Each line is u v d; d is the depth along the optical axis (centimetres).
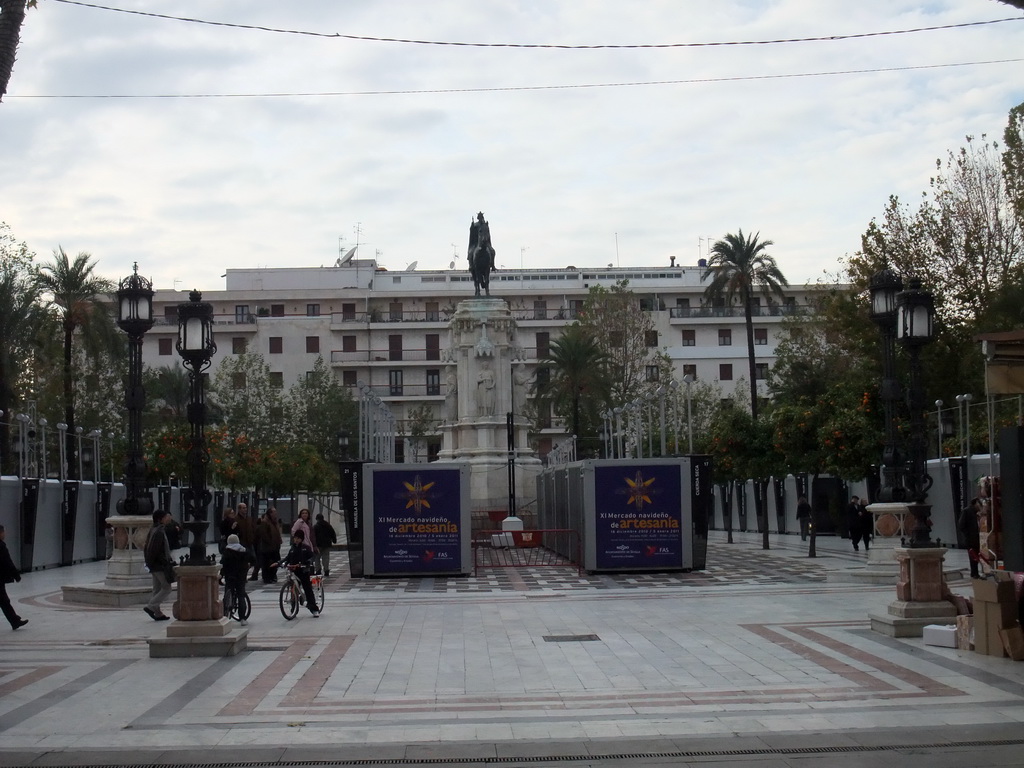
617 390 6850
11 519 3250
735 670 1341
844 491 4575
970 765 863
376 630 1780
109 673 1371
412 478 2839
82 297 4888
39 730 1054
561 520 3481
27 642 1669
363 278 8875
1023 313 3859
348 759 927
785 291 8831
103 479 4722
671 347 8512
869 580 2416
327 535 2847
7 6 1249
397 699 1191
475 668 1388
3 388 4516
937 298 4347
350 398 7475
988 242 4341
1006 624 1380
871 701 1135
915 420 1797
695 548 2892
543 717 1091
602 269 9388
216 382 7369
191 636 1505
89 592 2222
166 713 1127
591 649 1534
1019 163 4238
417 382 8375
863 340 4541
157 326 8250
